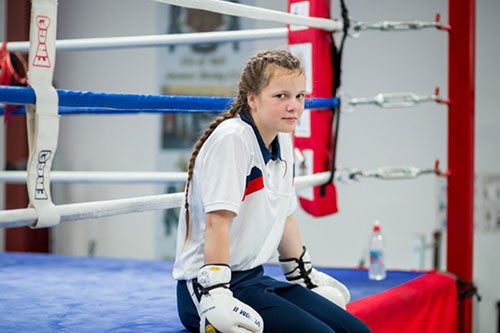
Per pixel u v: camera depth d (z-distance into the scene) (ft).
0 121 21.85
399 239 20.49
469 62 12.53
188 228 7.29
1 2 21.50
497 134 19.72
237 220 7.08
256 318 6.54
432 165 20.16
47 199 7.04
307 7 11.29
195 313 7.13
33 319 8.02
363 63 20.71
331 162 11.48
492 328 19.72
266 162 7.14
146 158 22.08
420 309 10.61
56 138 7.07
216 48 21.42
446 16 19.97
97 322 7.89
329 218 21.11
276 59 6.93
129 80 22.18
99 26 22.38
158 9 21.84
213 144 6.83
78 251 22.76
